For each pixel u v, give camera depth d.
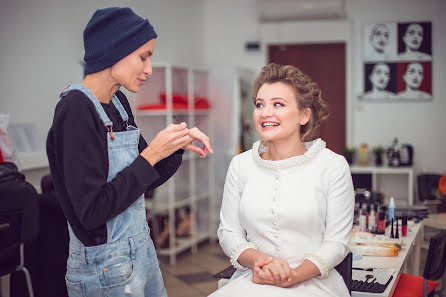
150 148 1.39
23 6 3.81
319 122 1.72
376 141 6.32
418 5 6.11
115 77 1.40
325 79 6.39
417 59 6.12
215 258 5.00
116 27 1.36
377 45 6.21
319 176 1.58
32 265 2.71
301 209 1.55
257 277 1.50
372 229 2.72
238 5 6.62
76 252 1.42
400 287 2.34
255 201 1.61
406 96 6.18
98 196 1.28
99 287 1.40
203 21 6.75
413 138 6.21
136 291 1.43
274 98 1.57
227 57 6.69
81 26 4.38
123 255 1.41
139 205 1.48
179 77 5.82
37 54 3.93
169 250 4.83
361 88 6.32
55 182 1.36
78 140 1.29
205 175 5.63
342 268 1.64
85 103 1.32
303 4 6.27
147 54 1.42
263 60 6.55
